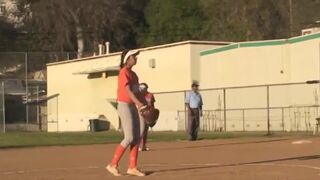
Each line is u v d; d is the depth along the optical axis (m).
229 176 34.97
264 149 57.38
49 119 161.75
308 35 104.69
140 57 134.38
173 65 126.69
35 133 125.81
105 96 147.75
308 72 104.44
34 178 35.88
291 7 194.75
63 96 161.38
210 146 63.50
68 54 188.62
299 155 49.81
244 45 114.75
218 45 125.31
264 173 36.28
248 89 114.25
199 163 43.97
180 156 50.94
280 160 45.38
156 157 50.12
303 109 105.19
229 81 117.44
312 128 103.19
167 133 107.94
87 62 154.62
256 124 112.25
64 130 159.38
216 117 118.81
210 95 121.25
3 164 46.59
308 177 34.34
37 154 57.19
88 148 65.00
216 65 120.19
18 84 177.88
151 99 55.00
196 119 76.44
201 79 123.12
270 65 111.38
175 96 125.12
